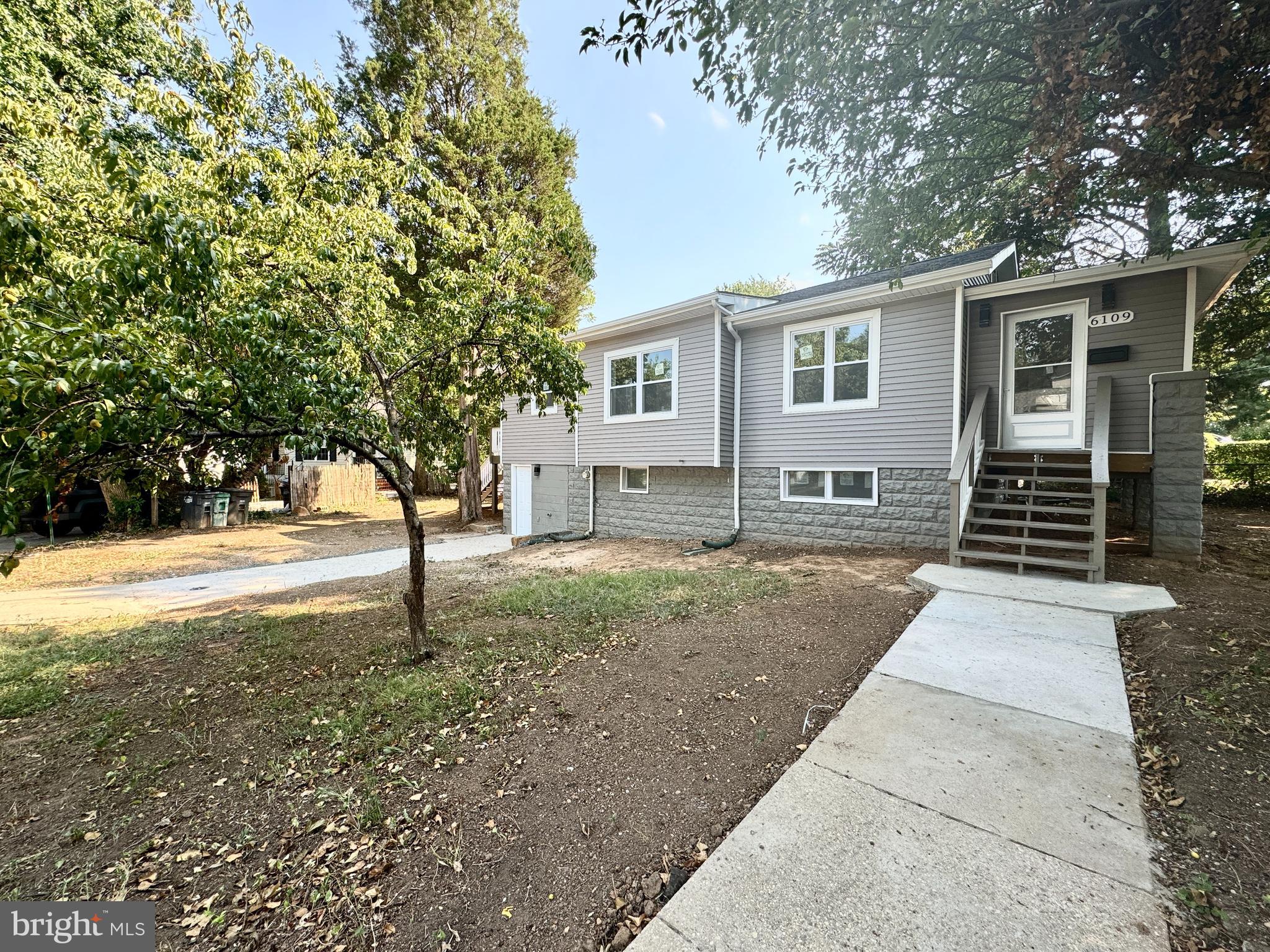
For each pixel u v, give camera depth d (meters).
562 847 2.10
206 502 14.04
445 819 2.29
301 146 4.41
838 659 3.76
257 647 4.81
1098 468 5.32
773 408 9.05
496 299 4.68
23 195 3.62
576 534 11.52
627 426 10.34
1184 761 2.42
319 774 2.66
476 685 3.58
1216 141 4.10
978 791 2.27
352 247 4.40
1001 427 7.39
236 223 3.92
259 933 1.76
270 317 2.96
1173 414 6.00
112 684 4.05
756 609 5.00
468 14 12.88
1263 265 10.25
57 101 6.30
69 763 2.89
